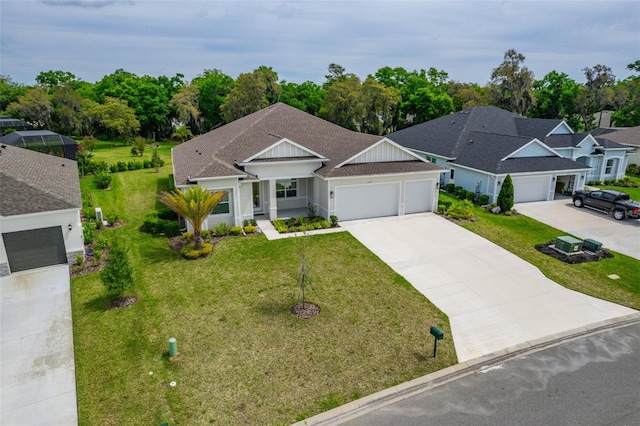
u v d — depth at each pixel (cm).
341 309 1372
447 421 897
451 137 3409
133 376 1033
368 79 5847
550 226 2280
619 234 2158
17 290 1474
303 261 1394
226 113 6525
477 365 1099
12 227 1566
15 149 2439
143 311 1341
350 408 936
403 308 1388
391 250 1897
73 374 1043
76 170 2388
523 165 2734
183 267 1684
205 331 1230
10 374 1040
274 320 1293
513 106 5822
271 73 6931
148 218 2141
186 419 898
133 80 7812
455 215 2367
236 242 1962
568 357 1141
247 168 2173
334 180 2209
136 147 4794
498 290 1534
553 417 911
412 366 1087
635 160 3894
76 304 1384
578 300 1469
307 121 2905
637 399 972
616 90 6328
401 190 2388
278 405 941
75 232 1675
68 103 6681
